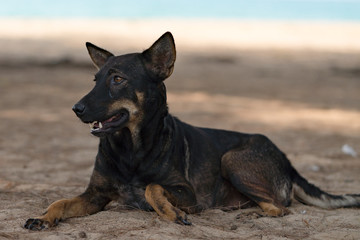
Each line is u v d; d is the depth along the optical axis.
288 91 22.44
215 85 23.50
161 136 6.10
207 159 6.68
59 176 8.91
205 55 33.53
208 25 57.38
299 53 35.62
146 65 6.03
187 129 6.73
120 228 5.51
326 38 46.69
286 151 11.59
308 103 19.66
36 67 26.41
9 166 9.59
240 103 19.11
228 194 6.88
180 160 6.31
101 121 5.76
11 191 7.55
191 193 6.19
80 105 5.66
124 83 5.86
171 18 75.25
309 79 26.22
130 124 5.93
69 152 11.12
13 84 21.73
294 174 7.21
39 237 5.23
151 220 5.77
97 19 65.38
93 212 6.25
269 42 42.22
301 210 6.80
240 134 7.17
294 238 5.53
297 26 60.56
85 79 23.80
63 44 35.31
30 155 10.68
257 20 76.75
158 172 6.07
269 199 6.52
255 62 31.47
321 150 11.86
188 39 42.25
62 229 5.55
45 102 18.17
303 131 14.23
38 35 40.84
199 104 18.47
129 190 6.18
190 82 24.12
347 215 6.50
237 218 6.22
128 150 6.02
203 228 5.59
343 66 30.45
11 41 36.25
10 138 12.38
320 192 7.09
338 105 19.45
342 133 14.22
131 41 38.09
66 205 5.92
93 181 6.22
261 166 6.77
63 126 14.28
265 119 15.96
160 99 6.10
